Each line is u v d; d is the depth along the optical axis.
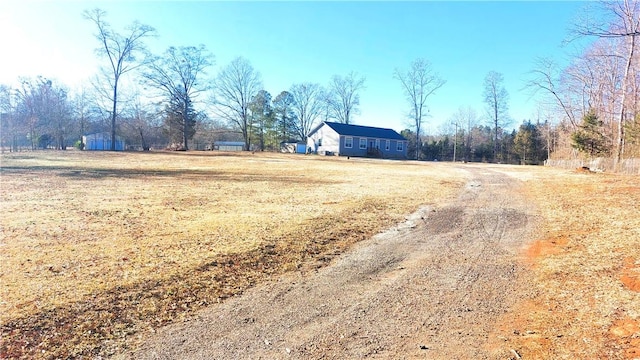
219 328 3.69
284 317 3.95
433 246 6.78
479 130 64.94
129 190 13.22
